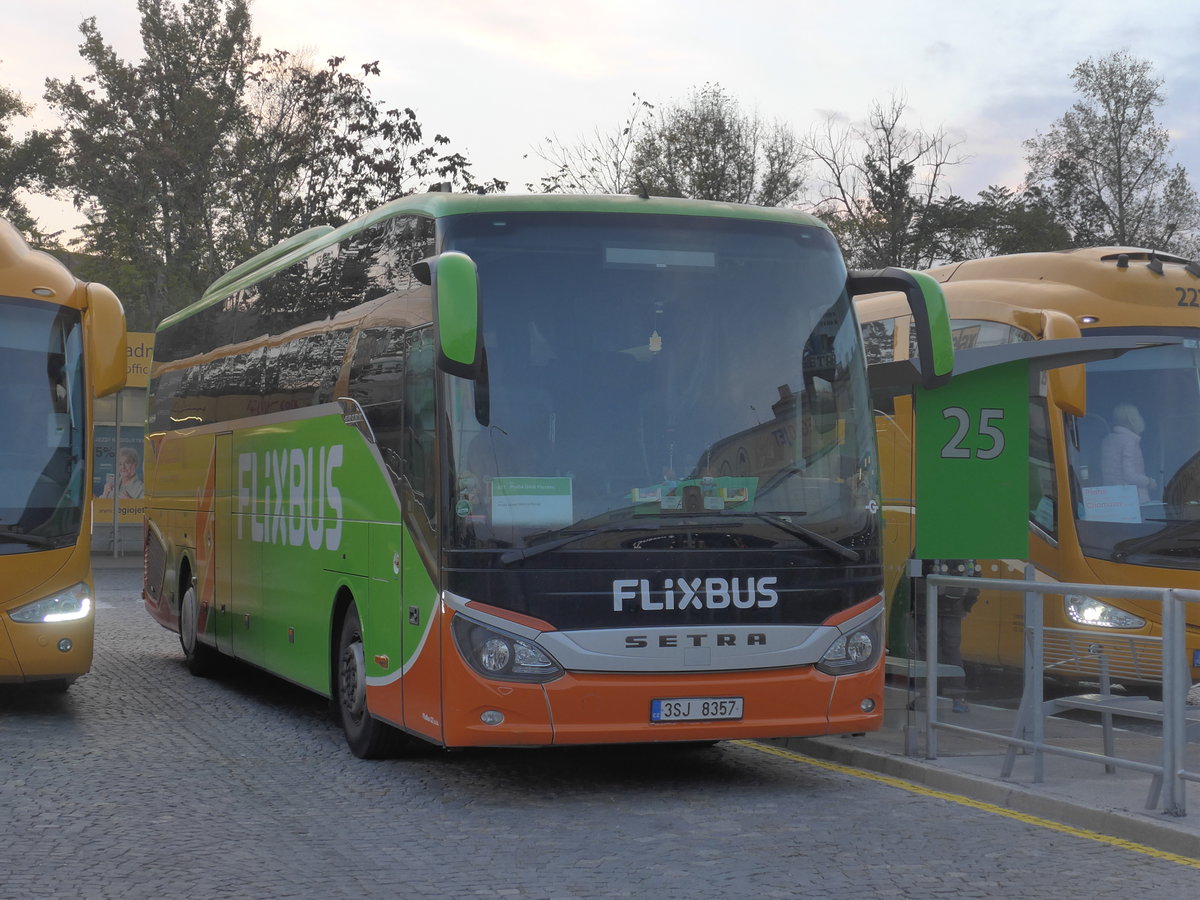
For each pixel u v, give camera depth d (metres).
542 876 6.58
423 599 8.40
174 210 53.62
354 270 10.34
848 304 8.93
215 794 8.61
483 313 8.30
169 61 56.50
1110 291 12.90
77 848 7.13
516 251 8.45
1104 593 8.12
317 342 11.00
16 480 11.30
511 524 8.06
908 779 9.25
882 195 50.31
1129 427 12.67
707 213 8.79
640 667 8.06
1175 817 7.49
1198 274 13.19
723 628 8.20
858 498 8.63
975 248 53.50
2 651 11.09
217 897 6.16
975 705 9.17
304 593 11.00
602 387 8.32
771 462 8.46
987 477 9.75
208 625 14.10
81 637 11.45
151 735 10.98
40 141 61.50
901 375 9.78
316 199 40.97
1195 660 11.62
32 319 11.66
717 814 8.06
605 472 8.20
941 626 9.48
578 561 8.06
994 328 13.16
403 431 8.89
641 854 7.05
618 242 8.57
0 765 9.54
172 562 15.74
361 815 8.02
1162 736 7.66
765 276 8.75
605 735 8.02
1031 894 6.27
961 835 7.50
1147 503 12.50
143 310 57.47
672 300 8.55
